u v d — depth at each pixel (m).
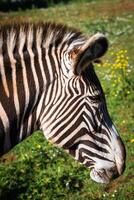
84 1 31.69
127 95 12.34
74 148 4.50
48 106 4.48
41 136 10.12
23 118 4.53
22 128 4.55
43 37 4.60
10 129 4.52
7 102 4.48
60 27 4.62
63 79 4.45
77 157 4.52
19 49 4.59
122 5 27.41
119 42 18.69
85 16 25.00
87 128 4.43
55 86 4.47
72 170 8.71
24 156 9.33
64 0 32.62
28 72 4.52
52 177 8.50
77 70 4.33
